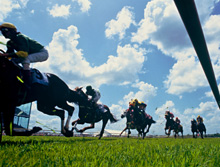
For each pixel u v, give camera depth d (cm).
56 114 601
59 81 572
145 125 1247
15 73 408
